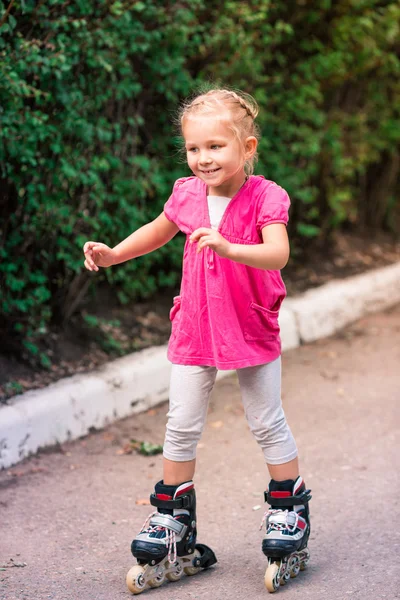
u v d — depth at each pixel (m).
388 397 6.16
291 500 3.51
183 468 3.50
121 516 4.29
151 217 6.74
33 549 3.91
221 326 3.35
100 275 6.38
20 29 5.21
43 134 5.21
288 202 3.33
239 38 6.69
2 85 4.80
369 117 9.41
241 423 5.70
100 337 6.26
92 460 5.03
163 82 6.36
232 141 3.22
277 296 3.44
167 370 6.11
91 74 5.70
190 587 3.54
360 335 7.82
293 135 8.16
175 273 7.30
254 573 3.66
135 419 5.72
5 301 5.52
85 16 5.46
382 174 10.23
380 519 4.16
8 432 4.87
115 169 6.17
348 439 5.36
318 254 9.20
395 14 8.37
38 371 5.64
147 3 6.00
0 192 5.45
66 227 5.70
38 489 4.61
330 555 3.82
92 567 3.73
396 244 10.32
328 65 7.96
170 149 6.84
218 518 4.28
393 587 3.46
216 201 3.39
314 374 6.74
